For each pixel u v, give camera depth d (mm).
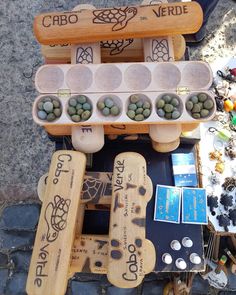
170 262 1493
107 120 1380
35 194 2246
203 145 1986
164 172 1608
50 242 1258
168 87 1400
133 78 1419
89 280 2084
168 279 2066
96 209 1517
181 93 1390
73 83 1420
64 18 1390
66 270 1239
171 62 1405
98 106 1389
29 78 2449
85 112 1374
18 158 2307
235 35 2529
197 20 1367
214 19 2553
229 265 2057
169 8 1374
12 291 2088
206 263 2012
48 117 1386
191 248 1521
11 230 2188
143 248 1266
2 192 2250
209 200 1891
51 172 1346
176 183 1588
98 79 1412
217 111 2051
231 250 2055
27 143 2332
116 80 1415
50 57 1536
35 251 1256
